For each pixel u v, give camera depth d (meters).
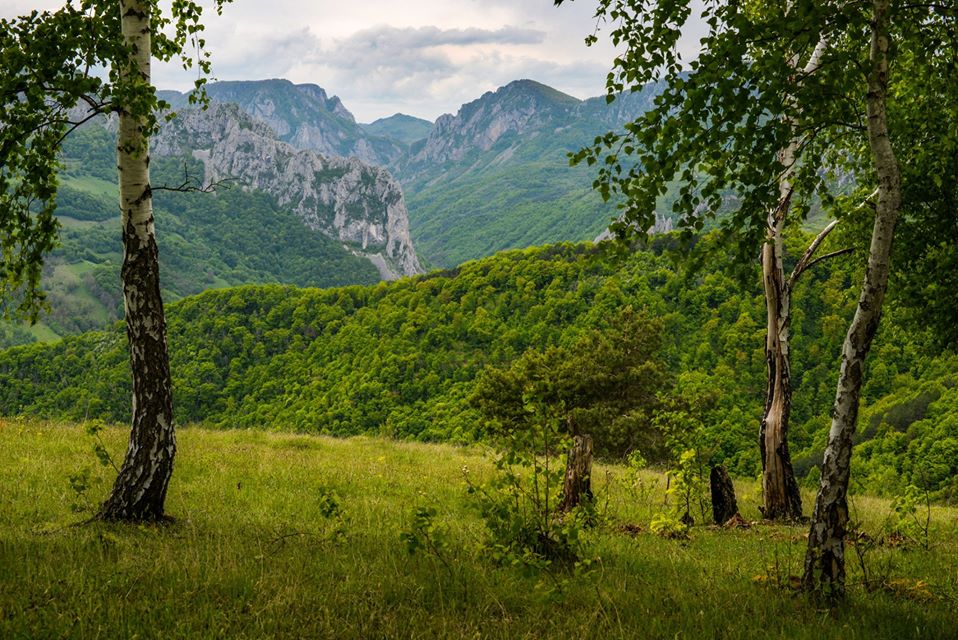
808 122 6.30
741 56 5.87
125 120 7.99
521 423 6.58
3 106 6.93
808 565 6.51
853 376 6.39
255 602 5.46
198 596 5.50
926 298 12.41
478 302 122.94
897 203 6.23
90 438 15.74
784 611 6.02
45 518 8.70
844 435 6.40
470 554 7.34
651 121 5.89
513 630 5.20
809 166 6.80
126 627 4.77
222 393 137.75
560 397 6.64
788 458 13.40
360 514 10.26
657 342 43.41
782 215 13.23
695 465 11.79
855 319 6.41
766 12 6.75
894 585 7.30
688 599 6.19
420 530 6.35
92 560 6.32
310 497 11.70
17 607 4.93
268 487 12.58
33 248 7.97
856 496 20.33
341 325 137.50
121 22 8.37
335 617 5.20
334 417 113.56
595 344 42.69
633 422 37.44
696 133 5.87
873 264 6.32
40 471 11.80
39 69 6.79
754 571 7.73
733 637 5.24
